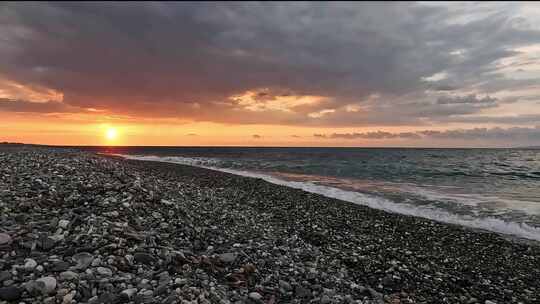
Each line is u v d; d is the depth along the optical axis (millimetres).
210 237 9859
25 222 7316
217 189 22516
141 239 7652
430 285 9164
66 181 11016
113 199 9875
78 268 5934
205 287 6500
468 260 11484
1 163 13359
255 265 8477
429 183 30609
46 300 4926
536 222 16312
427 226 15414
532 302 8516
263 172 40062
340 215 16922
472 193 24625
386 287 8859
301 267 9039
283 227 13703
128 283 5945
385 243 12852
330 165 53469
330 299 7301
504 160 73938
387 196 23109
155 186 14414
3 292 4793
